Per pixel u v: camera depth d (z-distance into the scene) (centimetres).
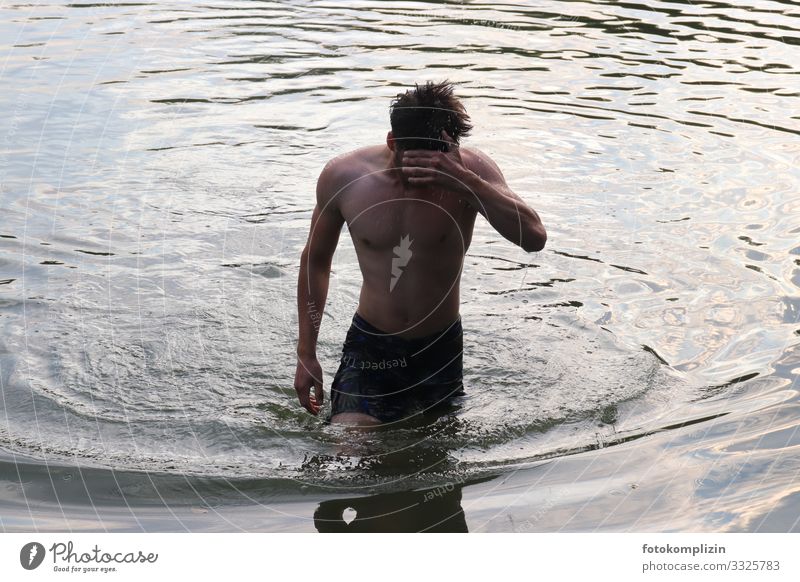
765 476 266
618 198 516
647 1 993
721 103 664
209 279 443
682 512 252
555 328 390
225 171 568
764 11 942
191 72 748
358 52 807
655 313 396
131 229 491
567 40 841
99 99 679
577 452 295
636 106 662
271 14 941
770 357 348
